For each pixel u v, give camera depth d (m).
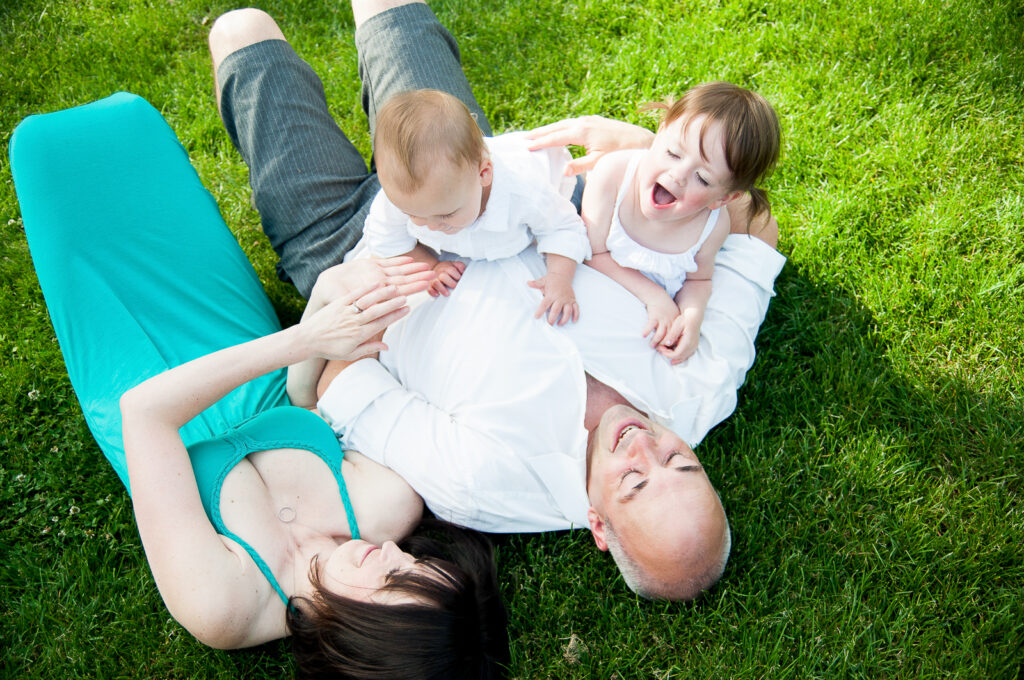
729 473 2.62
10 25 3.56
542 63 3.48
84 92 3.44
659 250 2.21
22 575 2.47
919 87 3.30
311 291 2.52
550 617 2.41
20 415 2.76
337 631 1.77
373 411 2.14
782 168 3.16
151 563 1.80
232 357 1.93
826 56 3.38
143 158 2.44
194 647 2.34
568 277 2.21
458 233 2.13
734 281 2.38
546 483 2.13
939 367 2.79
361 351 2.04
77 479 2.65
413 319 2.25
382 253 2.26
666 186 2.00
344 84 3.45
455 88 2.55
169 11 3.63
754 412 2.73
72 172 2.34
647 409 2.20
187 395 1.88
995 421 2.66
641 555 2.01
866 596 2.42
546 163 2.34
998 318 2.83
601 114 3.38
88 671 2.33
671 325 2.26
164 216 2.39
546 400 2.11
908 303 2.88
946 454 2.64
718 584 2.41
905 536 2.47
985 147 3.15
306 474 2.04
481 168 1.95
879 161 3.15
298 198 2.44
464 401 2.13
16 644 2.37
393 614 1.74
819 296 2.94
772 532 2.52
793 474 2.59
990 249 2.98
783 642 2.34
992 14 3.38
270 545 1.92
